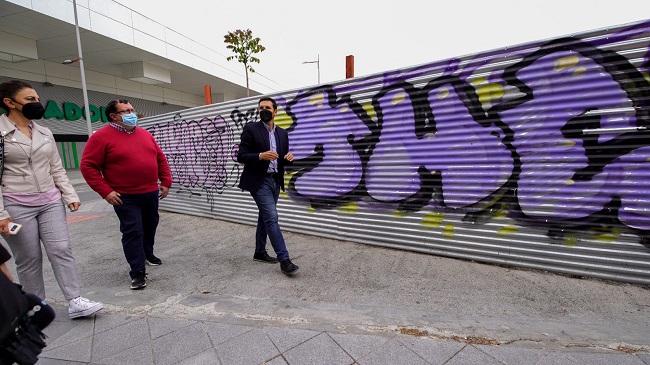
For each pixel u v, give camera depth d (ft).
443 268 12.00
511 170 11.48
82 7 48.19
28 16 43.65
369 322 8.59
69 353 7.86
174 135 23.02
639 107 9.47
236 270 12.75
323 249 14.67
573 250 10.73
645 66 9.29
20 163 8.64
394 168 13.94
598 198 10.25
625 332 7.79
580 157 10.37
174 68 71.15
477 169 12.08
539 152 10.96
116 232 19.65
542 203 11.07
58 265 9.24
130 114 11.49
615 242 10.14
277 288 10.97
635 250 9.92
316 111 16.02
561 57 10.35
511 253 11.73
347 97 14.94
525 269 11.54
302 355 7.38
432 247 13.30
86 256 15.38
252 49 56.75
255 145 12.17
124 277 12.71
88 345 8.16
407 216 13.80
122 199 11.46
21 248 8.81
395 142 13.80
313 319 8.87
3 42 47.91
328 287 10.85
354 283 11.07
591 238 10.46
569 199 10.65
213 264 13.51
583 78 10.10
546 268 11.21
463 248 12.64
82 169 10.93
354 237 15.38
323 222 16.35
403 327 8.29
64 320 9.45
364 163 14.74
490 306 9.21
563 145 10.58
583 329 7.96
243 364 7.18
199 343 8.02
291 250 14.71
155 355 7.66
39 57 59.88
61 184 9.67
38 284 9.22
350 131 14.99
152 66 67.82
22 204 8.68
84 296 11.15
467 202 12.40
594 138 10.13
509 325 8.23
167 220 21.95
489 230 12.07
